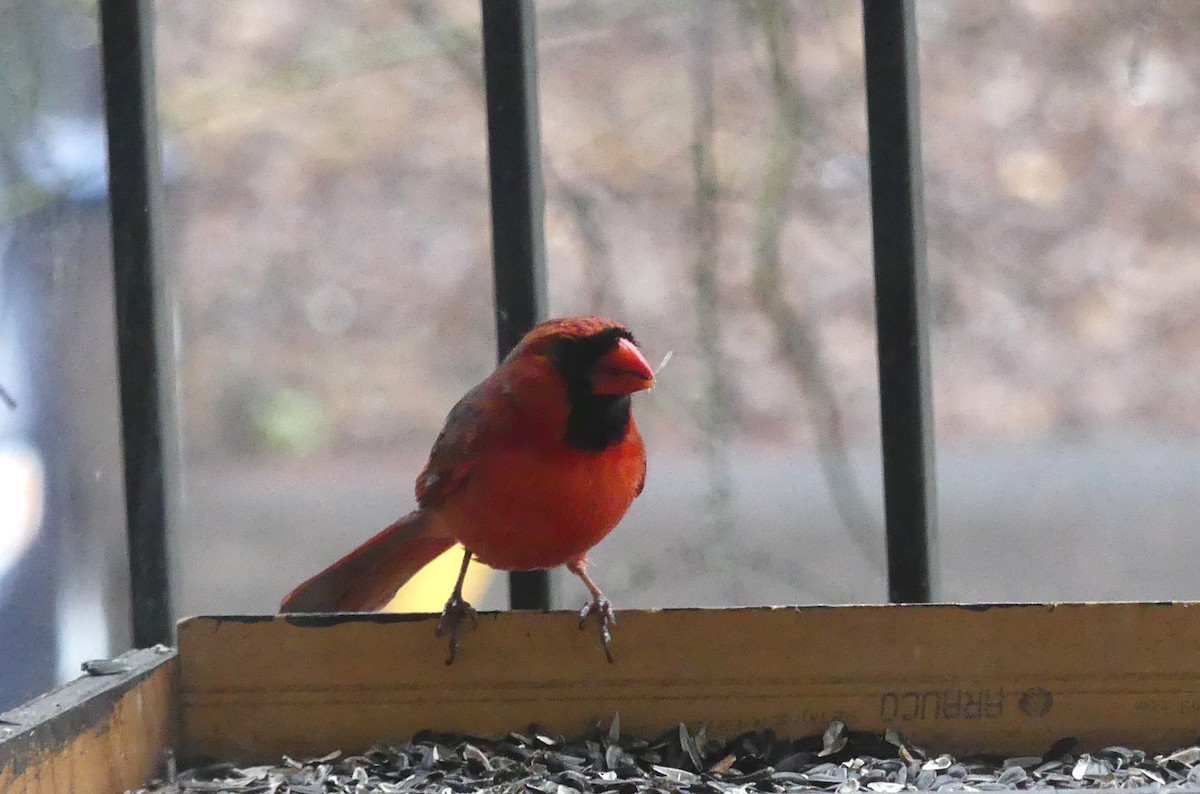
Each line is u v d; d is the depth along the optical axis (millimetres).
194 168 14508
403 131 14445
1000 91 13195
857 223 11875
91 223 8500
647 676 5031
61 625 8133
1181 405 13141
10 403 7297
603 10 11031
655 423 11766
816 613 4992
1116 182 13227
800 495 11484
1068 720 4891
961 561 12352
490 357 14383
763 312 10492
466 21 11664
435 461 5625
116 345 5551
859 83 11336
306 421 14242
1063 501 12727
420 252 14500
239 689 5055
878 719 4953
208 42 13375
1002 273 13242
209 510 13422
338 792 4648
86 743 4410
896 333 5309
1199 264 13242
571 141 12641
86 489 8266
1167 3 12438
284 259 14625
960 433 13195
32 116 8562
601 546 10688
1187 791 3938
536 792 4621
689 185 12414
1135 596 11922
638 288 12352
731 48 10836
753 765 4852
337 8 13367
